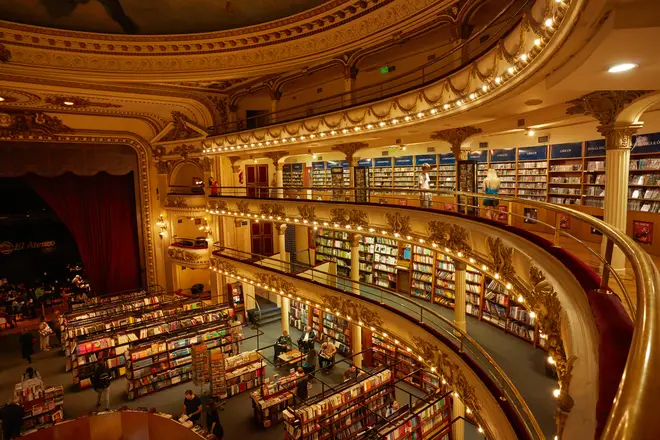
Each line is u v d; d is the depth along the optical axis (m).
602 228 2.94
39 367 15.67
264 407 11.66
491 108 8.79
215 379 12.96
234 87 19.39
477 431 11.30
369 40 14.24
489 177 9.23
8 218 21.72
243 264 18.23
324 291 14.29
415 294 16.16
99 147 22.12
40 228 22.81
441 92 9.84
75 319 15.74
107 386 12.70
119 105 19.94
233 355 15.17
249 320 19.98
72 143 21.41
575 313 3.69
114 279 23.41
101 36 16.23
